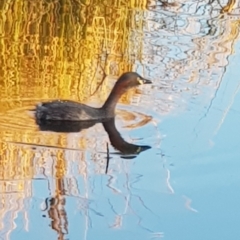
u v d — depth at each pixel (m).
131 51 12.96
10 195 7.68
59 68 11.80
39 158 8.48
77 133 9.26
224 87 11.25
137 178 8.12
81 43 13.35
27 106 9.99
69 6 15.22
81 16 14.84
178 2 16.59
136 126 9.60
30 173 8.15
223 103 10.55
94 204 7.54
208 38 14.10
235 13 16.00
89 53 12.76
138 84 10.04
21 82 10.95
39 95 10.45
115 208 7.47
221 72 12.00
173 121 9.79
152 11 15.76
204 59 12.72
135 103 10.42
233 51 13.24
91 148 8.81
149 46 13.40
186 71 11.97
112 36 13.88
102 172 8.22
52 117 9.53
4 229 7.05
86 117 9.66
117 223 7.19
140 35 14.08
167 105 10.39
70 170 8.22
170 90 11.01
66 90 10.83
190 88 11.13
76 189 7.82
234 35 14.37
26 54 12.51
